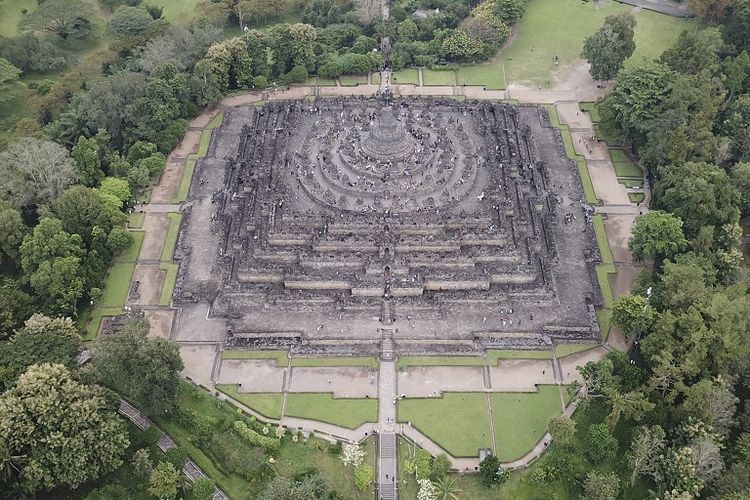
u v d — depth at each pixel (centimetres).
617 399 12431
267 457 12412
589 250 16450
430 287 15462
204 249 16562
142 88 19525
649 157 17925
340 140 18925
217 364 14150
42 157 16475
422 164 17862
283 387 13750
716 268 14962
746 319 13038
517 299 15312
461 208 16862
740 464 11388
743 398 13175
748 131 17738
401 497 11994
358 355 14350
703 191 15675
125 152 19062
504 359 14275
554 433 12238
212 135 19962
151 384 12288
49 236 15062
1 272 15975
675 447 12056
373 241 15900
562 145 19662
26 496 11156
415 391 13675
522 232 16650
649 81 18850
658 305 14112
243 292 15300
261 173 17962
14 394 11375
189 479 12169
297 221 16425
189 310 15200
